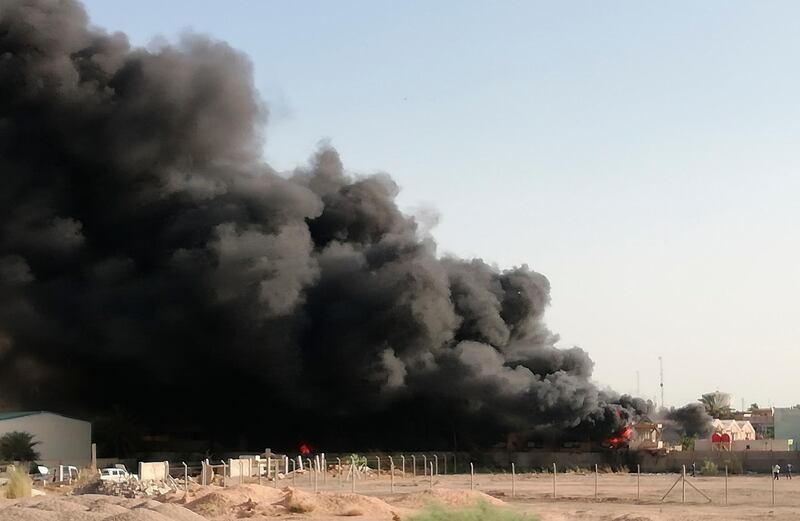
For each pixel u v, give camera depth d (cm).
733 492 5456
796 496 5147
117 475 5753
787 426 11219
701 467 8150
